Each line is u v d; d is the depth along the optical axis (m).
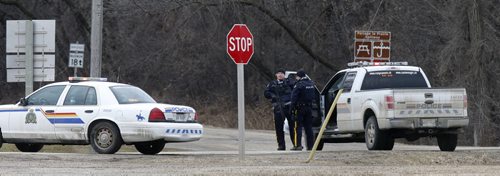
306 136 56.81
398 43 111.44
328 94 59.75
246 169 39.78
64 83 52.88
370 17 115.06
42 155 48.78
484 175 35.47
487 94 96.88
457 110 53.84
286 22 120.31
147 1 110.25
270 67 134.38
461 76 97.31
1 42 152.62
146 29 144.62
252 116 129.62
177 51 141.88
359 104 55.53
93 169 40.12
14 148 64.50
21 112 53.00
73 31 147.62
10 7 149.38
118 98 51.00
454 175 35.56
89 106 51.09
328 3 121.44
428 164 46.28
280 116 57.72
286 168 40.53
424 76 57.28
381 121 52.97
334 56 125.69
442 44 109.25
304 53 134.25
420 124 53.00
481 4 95.75
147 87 149.25
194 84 147.38
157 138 49.34
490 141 96.12
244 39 46.28
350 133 57.41
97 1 63.69
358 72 56.91
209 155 51.12
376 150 53.97
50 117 51.88
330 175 35.81
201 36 133.38
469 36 96.88
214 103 142.62
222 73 144.75
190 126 50.84
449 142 55.31
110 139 50.25
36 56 59.56
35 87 146.38
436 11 106.75
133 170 39.38
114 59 144.12
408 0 111.12
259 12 123.06
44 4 146.25
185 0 110.62
